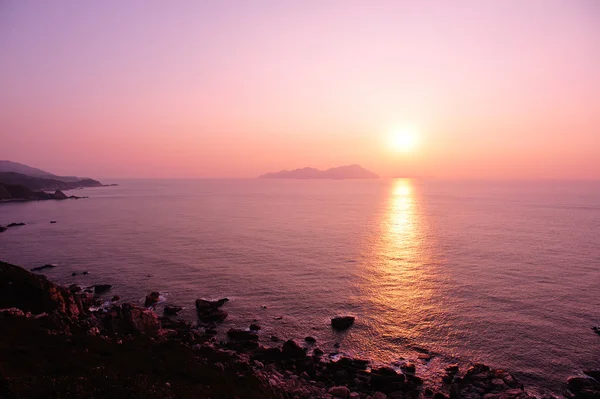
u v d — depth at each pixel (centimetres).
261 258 8162
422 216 16425
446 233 11544
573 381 3431
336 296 5753
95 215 16738
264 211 18925
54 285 4250
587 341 4238
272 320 4900
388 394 3247
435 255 8425
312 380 3375
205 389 2120
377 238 10675
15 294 3828
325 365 3744
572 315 4947
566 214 16850
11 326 2469
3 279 3878
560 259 7944
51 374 1856
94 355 2248
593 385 3350
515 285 6188
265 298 5688
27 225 13312
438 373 3625
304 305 5406
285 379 3288
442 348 4128
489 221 14450
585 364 3772
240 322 4841
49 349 2220
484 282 6369
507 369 3691
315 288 6131
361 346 4200
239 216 16488
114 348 2484
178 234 11375
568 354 3966
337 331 4575
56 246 9450
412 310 5178
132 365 2203
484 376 3462
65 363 2027
